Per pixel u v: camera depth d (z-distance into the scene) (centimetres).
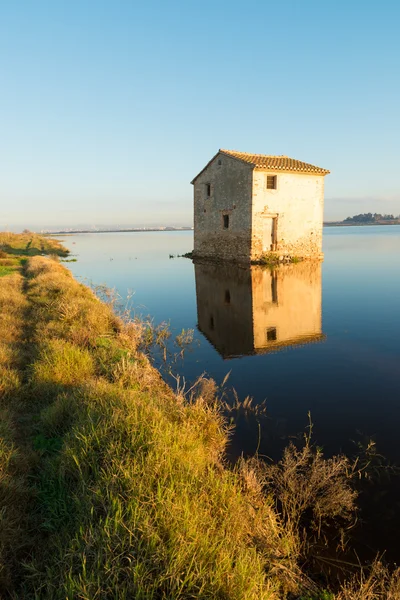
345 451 446
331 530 337
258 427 509
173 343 921
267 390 627
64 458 353
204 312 1266
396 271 2080
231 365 755
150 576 229
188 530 262
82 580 221
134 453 344
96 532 252
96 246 5969
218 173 2689
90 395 477
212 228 2859
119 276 2250
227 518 296
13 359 648
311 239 2580
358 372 693
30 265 2189
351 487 387
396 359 757
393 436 476
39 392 536
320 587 279
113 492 294
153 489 301
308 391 618
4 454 355
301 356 792
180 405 528
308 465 420
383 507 360
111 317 998
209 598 219
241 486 379
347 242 5156
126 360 685
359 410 547
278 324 1066
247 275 2009
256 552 288
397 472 407
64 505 299
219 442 468
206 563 241
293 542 312
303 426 507
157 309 1334
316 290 1551
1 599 231
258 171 2322
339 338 911
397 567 294
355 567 299
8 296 1173
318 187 2547
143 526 258
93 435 369
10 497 305
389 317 1098
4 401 500
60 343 712
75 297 1158
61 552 248
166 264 2903
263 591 245
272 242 2480
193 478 325
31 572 251
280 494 379
